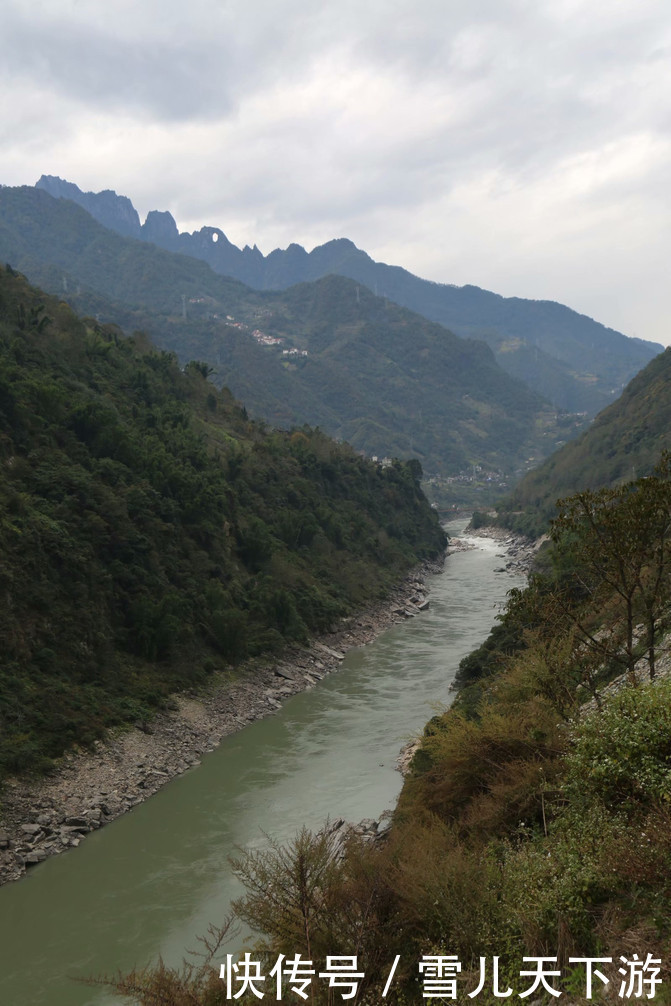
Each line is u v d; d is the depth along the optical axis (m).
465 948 9.45
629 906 8.71
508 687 17.84
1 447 49.06
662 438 125.06
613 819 9.87
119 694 41.47
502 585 97.44
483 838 13.30
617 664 21.77
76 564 44.69
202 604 52.88
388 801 30.97
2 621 38.34
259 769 36.47
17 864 27.22
